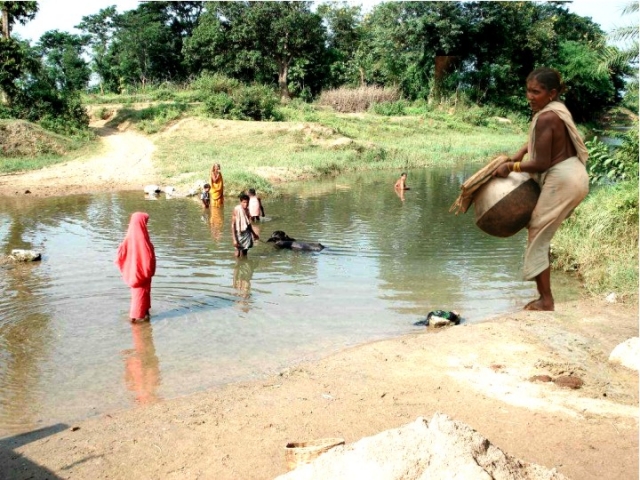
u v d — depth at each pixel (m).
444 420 3.57
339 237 15.11
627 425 5.89
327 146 32.56
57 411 6.43
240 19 52.72
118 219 17.11
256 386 6.96
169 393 6.86
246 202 12.99
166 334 8.67
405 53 52.22
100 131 35.84
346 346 8.32
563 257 12.49
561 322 9.13
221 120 35.94
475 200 3.38
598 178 15.34
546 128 3.13
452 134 44.19
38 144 29.09
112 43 61.62
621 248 12.07
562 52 53.53
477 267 12.38
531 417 6.08
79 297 10.28
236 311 9.69
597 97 56.38
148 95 47.66
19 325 8.96
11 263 12.41
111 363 7.68
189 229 15.77
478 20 50.69
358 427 5.88
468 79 53.75
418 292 10.73
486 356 7.77
